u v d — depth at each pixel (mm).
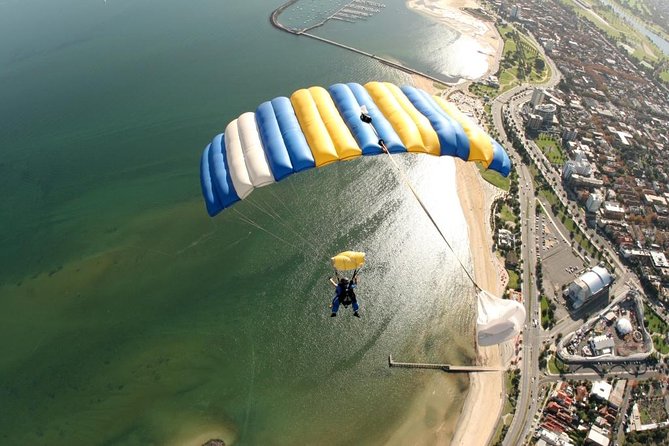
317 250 62906
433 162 79812
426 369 52031
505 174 27703
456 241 67250
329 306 56531
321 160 24766
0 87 92875
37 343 52844
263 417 47281
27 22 122625
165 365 50844
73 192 70812
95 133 82000
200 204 68500
